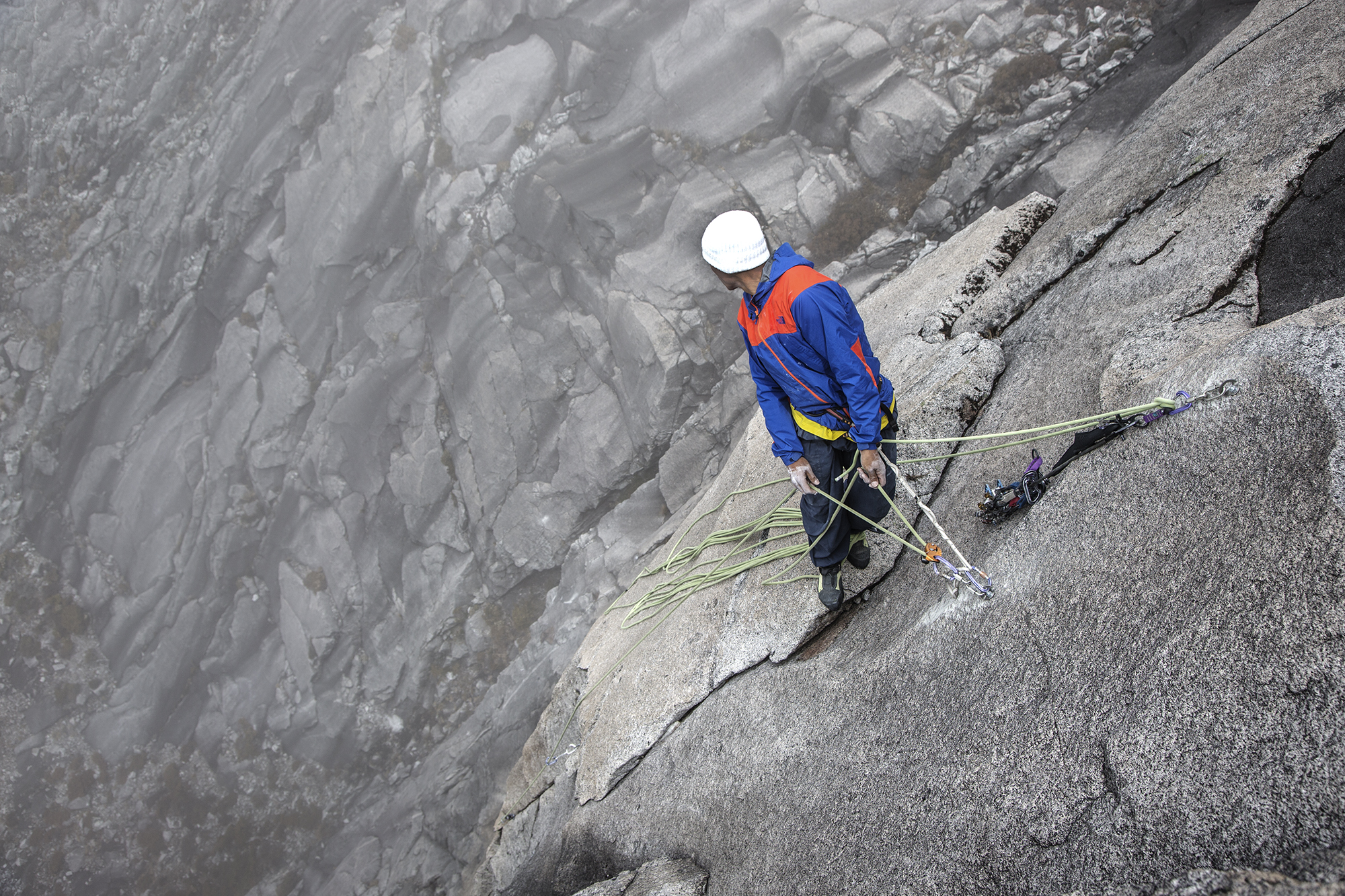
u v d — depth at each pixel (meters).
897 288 5.08
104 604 31.03
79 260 34.25
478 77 24.11
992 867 2.14
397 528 24.38
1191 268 2.98
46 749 28.86
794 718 3.29
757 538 4.27
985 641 2.52
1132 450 2.39
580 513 20.61
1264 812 1.60
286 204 28.06
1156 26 14.42
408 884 14.41
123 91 35.31
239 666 27.00
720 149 19.39
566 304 21.52
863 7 17.95
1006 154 15.25
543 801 5.15
